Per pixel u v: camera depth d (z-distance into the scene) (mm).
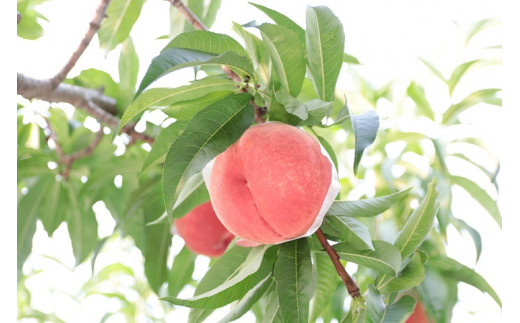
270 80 804
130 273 1281
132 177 1093
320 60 785
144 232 1066
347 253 768
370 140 703
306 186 703
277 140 714
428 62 1092
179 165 702
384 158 1087
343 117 774
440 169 1002
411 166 1088
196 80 772
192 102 788
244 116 727
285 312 727
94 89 1084
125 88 1101
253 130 729
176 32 1030
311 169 708
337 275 840
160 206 1047
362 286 976
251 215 716
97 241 1100
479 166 1038
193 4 1031
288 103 754
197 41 750
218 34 752
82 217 1093
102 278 1269
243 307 749
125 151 1074
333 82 792
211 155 707
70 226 1098
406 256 770
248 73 766
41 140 1122
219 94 788
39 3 1060
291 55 785
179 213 871
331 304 956
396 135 1082
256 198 709
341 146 1090
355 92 1110
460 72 1061
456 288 893
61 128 1116
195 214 961
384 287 783
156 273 1051
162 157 836
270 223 713
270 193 702
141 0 1005
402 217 1019
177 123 827
